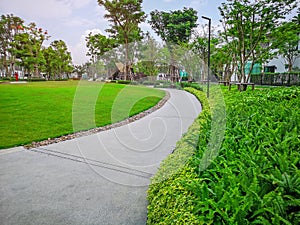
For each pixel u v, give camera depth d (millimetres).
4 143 4520
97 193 2629
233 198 1208
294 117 2625
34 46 27641
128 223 2105
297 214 1093
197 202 1320
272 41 11031
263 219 1032
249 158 1685
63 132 5184
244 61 11195
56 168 3361
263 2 9461
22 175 3150
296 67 16562
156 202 1723
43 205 2422
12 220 2182
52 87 10328
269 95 5172
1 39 30234
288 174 1417
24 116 6449
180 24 20250
